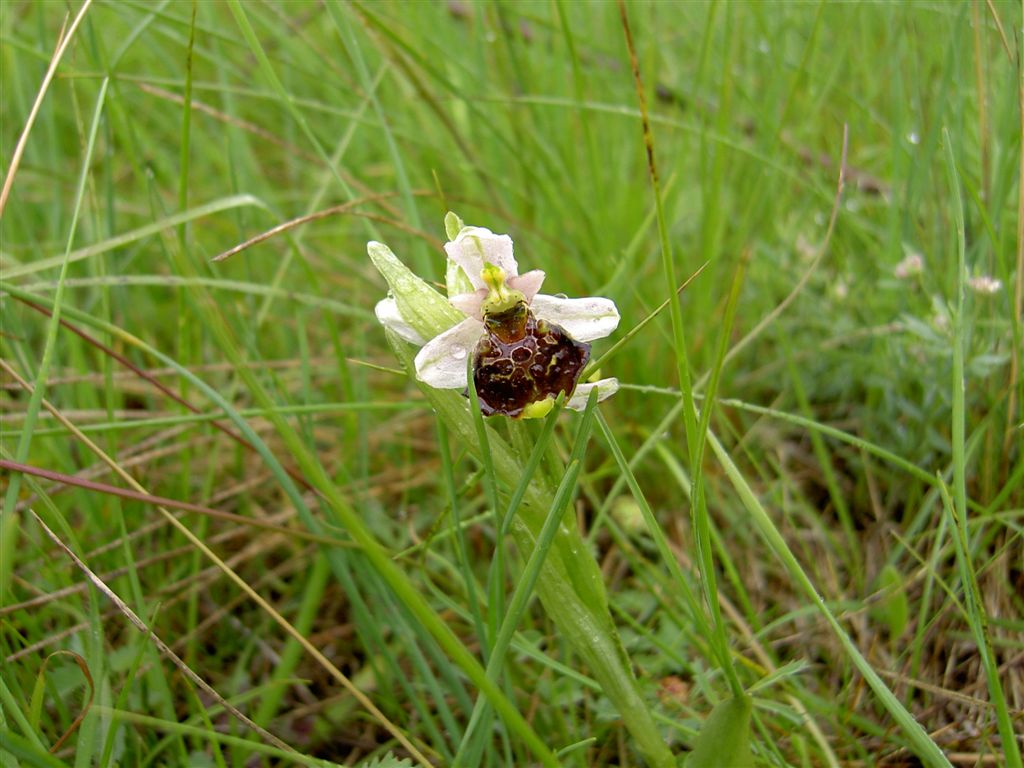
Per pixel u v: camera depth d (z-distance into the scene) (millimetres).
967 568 107
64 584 142
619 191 201
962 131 162
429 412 197
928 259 170
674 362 179
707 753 97
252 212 219
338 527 146
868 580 155
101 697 109
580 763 123
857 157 216
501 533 107
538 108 203
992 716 130
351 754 139
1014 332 140
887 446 169
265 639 160
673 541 167
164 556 149
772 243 200
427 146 205
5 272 135
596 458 177
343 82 203
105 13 270
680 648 144
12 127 221
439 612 160
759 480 175
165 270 217
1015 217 168
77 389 183
